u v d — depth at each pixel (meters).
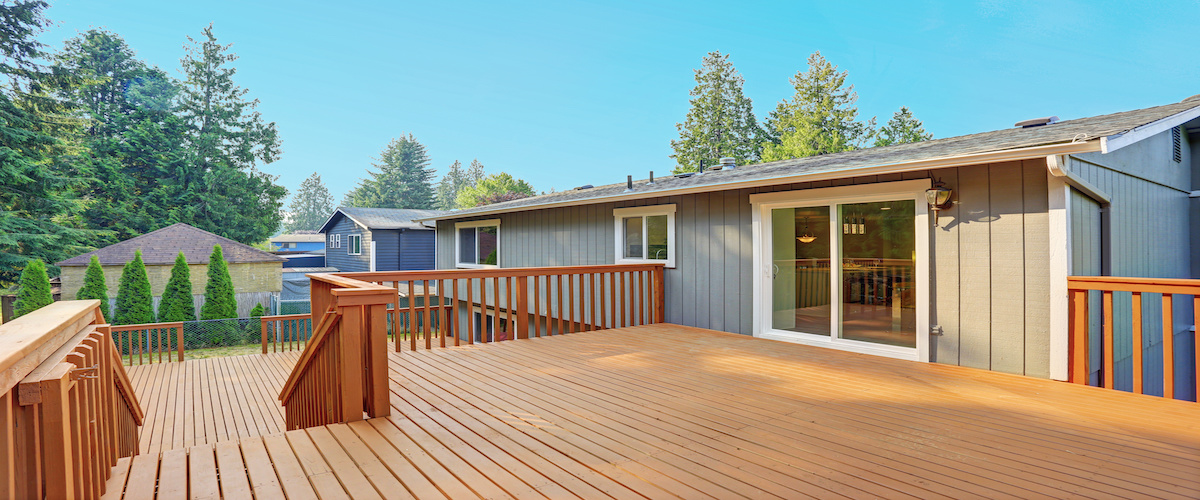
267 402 7.10
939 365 5.27
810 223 6.59
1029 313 4.86
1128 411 3.75
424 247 24.83
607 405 3.87
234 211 30.19
